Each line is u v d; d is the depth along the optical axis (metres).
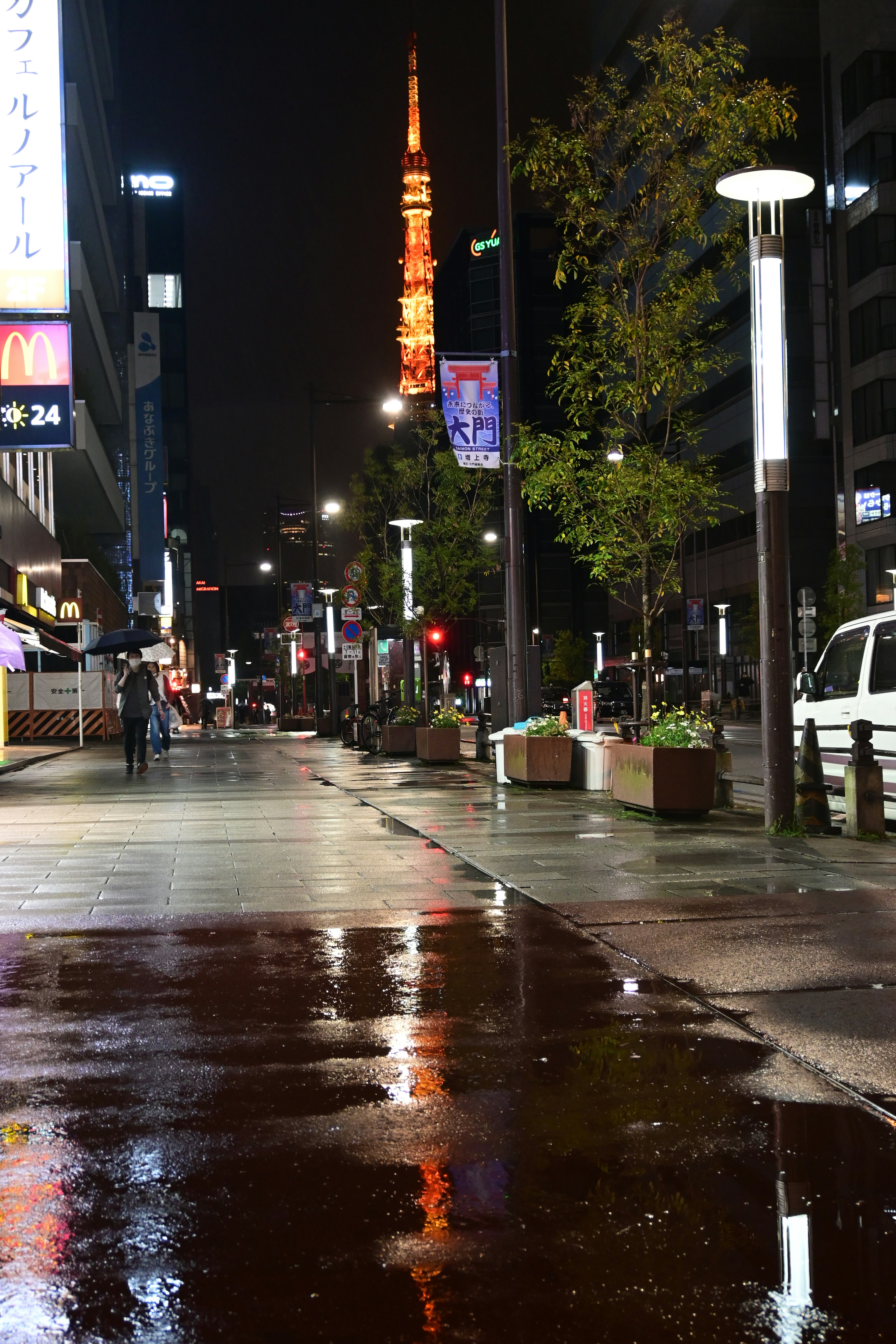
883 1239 3.15
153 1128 3.99
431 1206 3.36
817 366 66.69
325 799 16.83
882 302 61.16
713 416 79.62
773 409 11.41
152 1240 3.18
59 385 30.39
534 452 14.62
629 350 14.51
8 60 30.06
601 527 14.71
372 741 31.69
